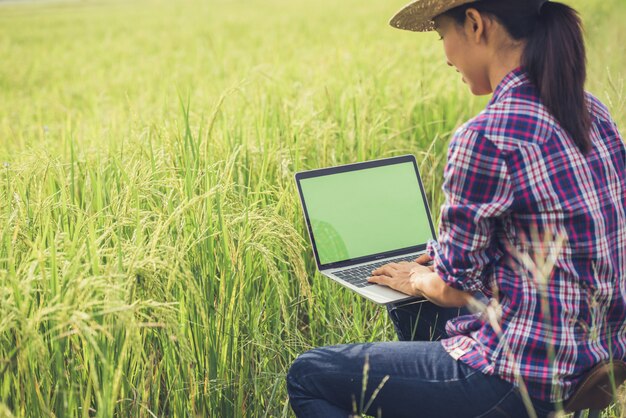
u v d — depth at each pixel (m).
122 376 2.26
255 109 5.21
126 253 2.41
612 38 8.48
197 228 2.71
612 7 13.73
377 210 2.97
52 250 2.20
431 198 4.44
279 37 16.14
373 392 2.11
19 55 17.55
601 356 1.96
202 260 2.68
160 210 2.87
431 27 2.35
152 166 3.23
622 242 2.02
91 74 13.30
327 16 22.45
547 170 1.91
